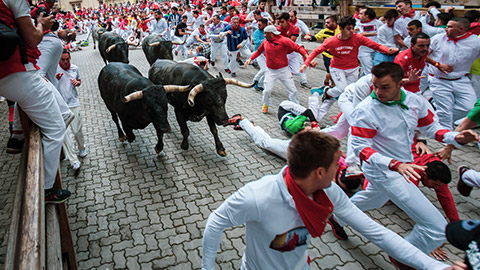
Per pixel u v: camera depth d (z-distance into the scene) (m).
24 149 3.04
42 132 2.92
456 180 4.60
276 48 6.76
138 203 4.46
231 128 6.75
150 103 4.82
